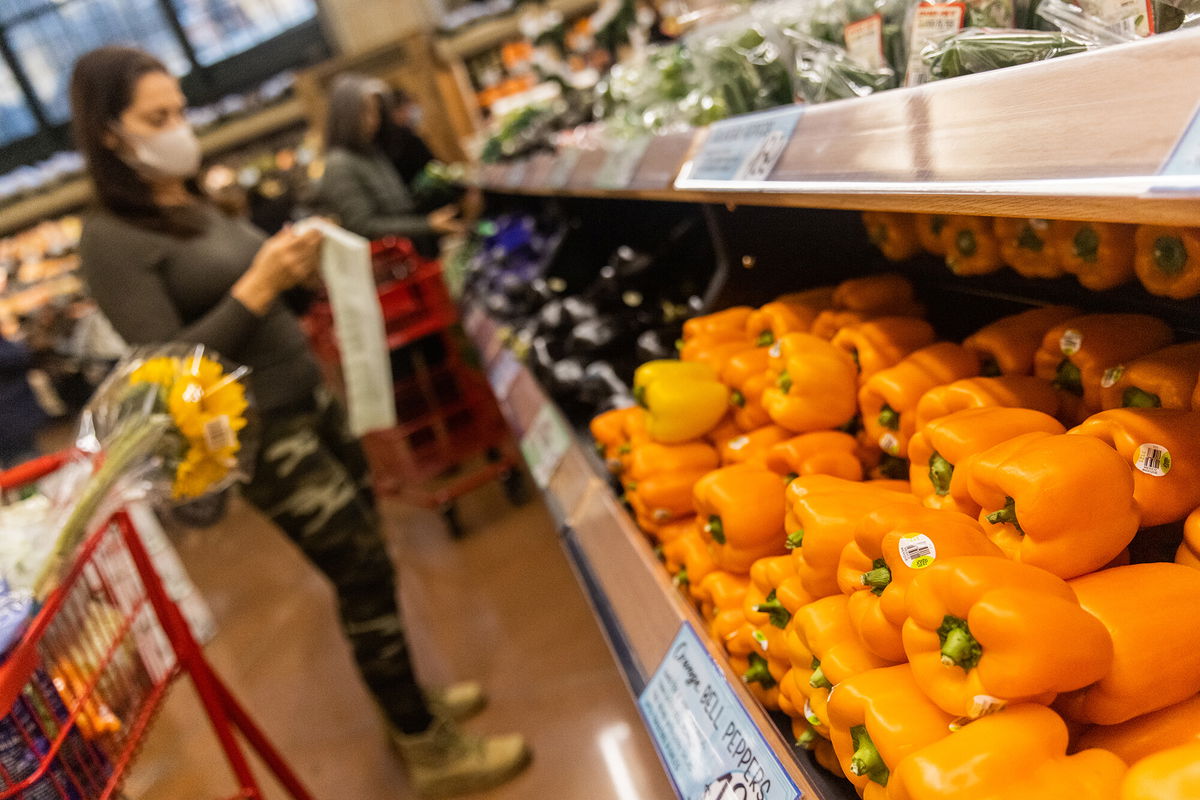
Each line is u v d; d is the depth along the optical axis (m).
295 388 2.15
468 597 3.41
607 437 1.75
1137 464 0.84
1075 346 1.06
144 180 1.93
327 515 2.13
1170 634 0.72
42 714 1.23
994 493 0.87
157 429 1.41
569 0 6.70
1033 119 0.66
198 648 1.58
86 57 1.83
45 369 8.27
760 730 0.98
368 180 4.20
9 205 8.23
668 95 2.03
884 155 0.84
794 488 1.14
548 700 2.67
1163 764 0.63
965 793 0.67
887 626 0.83
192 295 1.99
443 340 4.17
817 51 1.36
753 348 1.66
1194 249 0.93
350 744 2.72
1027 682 0.68
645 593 1.36
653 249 2.59
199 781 2.66
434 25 8.12
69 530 1.29
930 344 1.36
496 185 3.53
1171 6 0.82
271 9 8.80
